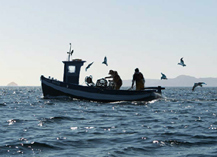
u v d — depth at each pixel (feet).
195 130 34.45
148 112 54.95
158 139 29.14
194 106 69.67
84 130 34.40
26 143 26.84
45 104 69.26
